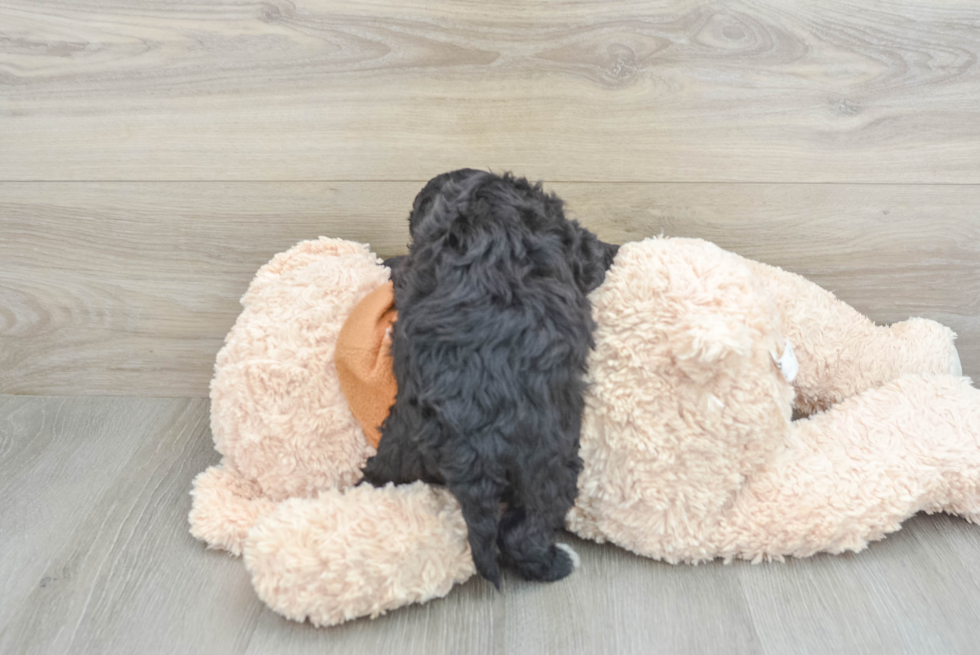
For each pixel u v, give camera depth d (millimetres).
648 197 910
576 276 667
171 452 934
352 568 619
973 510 755
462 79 861
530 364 597
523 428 597
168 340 1026
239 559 748
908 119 865
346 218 937
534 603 676
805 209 911
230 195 932
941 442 738
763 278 854
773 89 854
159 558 748
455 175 745
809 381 868
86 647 641
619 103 864
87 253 975
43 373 1051
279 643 639
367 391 676
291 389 701
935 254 930
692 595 681
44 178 934
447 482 628
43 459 917
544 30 835
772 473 709
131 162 922
